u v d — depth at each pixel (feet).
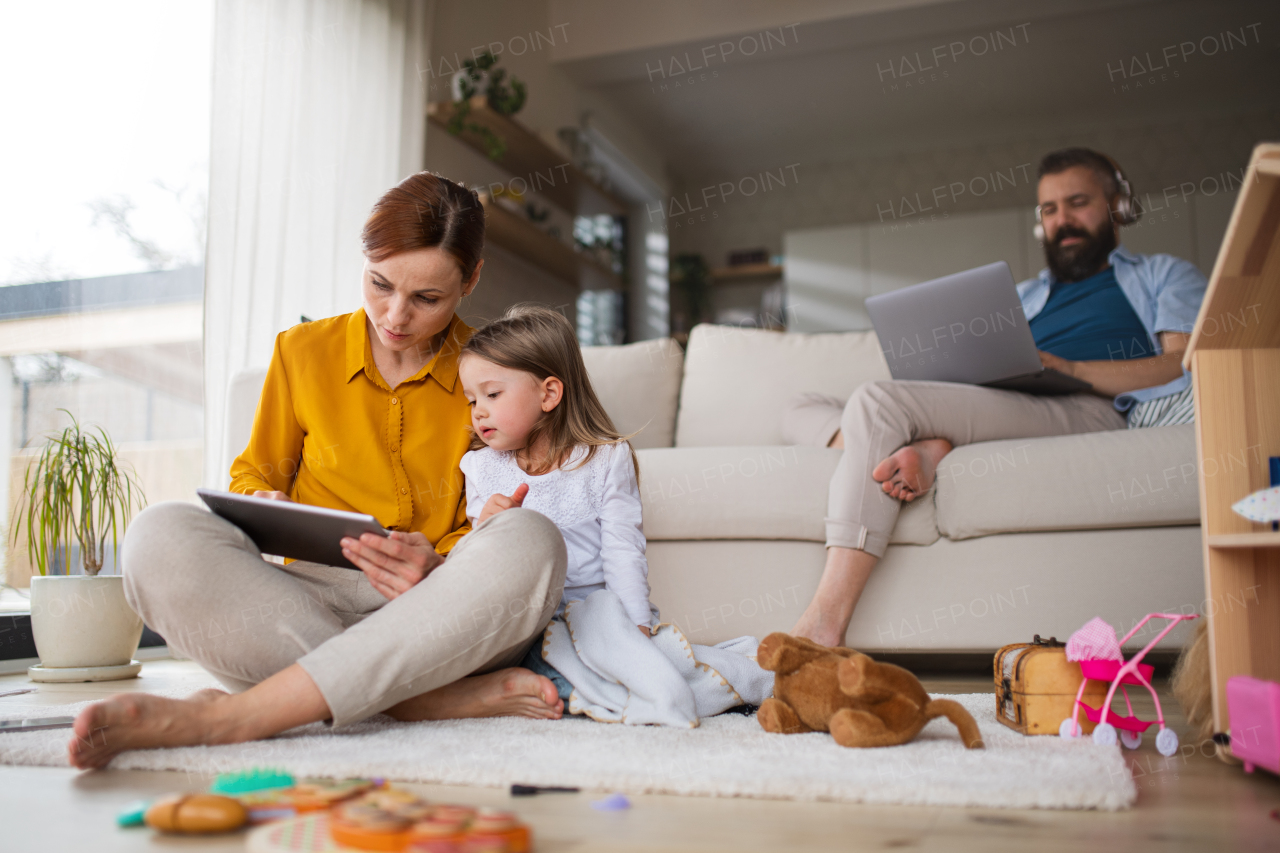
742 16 14.11
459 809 2.10
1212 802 2.55
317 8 9.24
